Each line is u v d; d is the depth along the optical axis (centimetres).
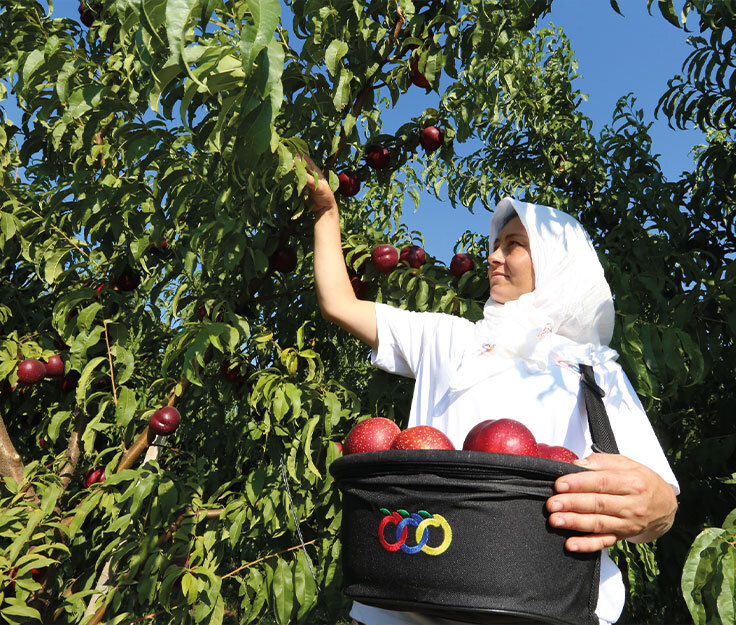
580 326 151
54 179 347
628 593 368
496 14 237
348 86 207
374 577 103
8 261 380
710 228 389
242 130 125
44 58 271
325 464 262
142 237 251
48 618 287
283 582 245
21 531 249
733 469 338
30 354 314
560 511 100
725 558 175
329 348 341
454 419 143
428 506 98
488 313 157
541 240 154
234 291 268
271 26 96
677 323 284
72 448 308
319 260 174
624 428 138
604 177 440
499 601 96
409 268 282
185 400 350
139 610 297
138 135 226
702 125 404
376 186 430
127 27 115
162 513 258
